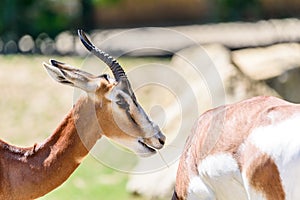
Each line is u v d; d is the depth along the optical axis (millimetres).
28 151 12828
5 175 12727
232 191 11500
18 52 44188
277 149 10531
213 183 11750
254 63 24938
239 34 52219
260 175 10727
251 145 10969
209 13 59031
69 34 49656
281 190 10508
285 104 11328
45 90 31875
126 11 65438
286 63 25000
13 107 30266
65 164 12766
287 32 51188
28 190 12766
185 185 12320
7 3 45562
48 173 12742
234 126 11445
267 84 23281
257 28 55625
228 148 11359
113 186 21906
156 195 20047
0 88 32219
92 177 22828
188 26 62844
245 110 11516
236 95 21562
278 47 33219
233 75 22109
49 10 46406
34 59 39125
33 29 45969
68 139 12727
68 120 12758
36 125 28469
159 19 67562
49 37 46094
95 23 62219
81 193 21266
